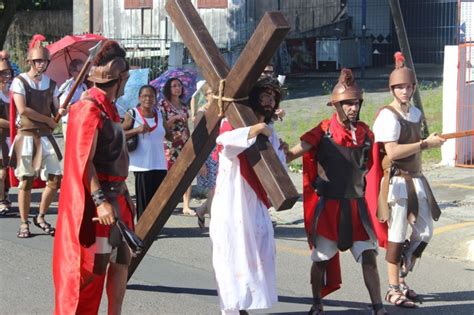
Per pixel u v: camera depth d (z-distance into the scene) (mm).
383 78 24938
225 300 6000
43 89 9633
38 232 9875
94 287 5793
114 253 5953
